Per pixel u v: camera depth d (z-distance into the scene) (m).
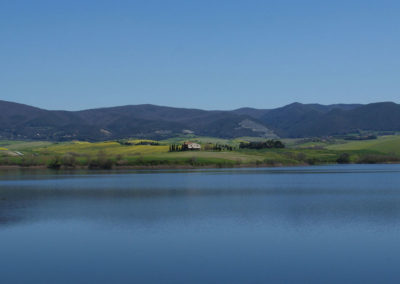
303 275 37.69
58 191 106.88
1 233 53.69
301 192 103.94
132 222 61.00
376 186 120.25
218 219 63.38
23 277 37.34
